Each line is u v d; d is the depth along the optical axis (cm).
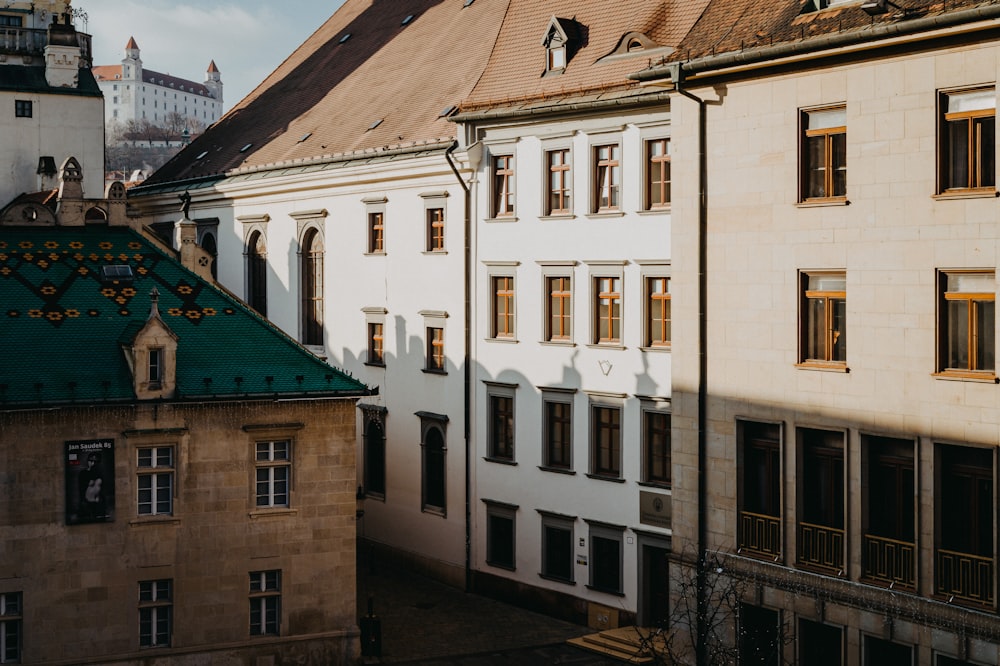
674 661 3422
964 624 2798
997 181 2762
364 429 5169
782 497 3177
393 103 5409
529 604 4322
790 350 3167
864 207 3008
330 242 5388
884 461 3005
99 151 5875
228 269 6119
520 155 4347
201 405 3459
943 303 2883
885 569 2977
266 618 3578
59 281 3734
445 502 4697
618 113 3981
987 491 2814
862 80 3000
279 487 3584
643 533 3903
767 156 3212
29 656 3319
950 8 2811
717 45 3334
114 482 3388
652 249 3897
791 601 3141
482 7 5522
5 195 5700
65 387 3366
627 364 3978
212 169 6341
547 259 4250
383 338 5084
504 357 4425
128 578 3409
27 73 5803
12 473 3294
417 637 3997
